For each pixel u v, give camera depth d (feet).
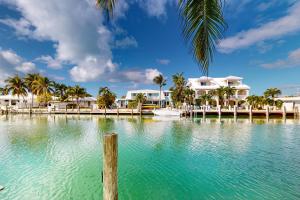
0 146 51.11
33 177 31.35
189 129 82.28
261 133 72.54
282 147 51.03
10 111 188.75
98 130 80.28
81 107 223.71
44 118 141.69
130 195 26.32
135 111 164.45
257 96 163.73
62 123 106.73
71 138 62.85
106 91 190.08
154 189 27.91
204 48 10.17
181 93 183.01
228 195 26.05
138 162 39.04
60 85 241.14
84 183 29.43
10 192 26.55
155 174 33.06
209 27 10.12
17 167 35.60
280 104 151.23
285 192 26.53
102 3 12.33
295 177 31.42
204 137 64.69
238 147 51.08
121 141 58.34
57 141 58.03
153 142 57.06
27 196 25.64
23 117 150.20
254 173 33.32
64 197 25.54
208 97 173.47
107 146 14.60
